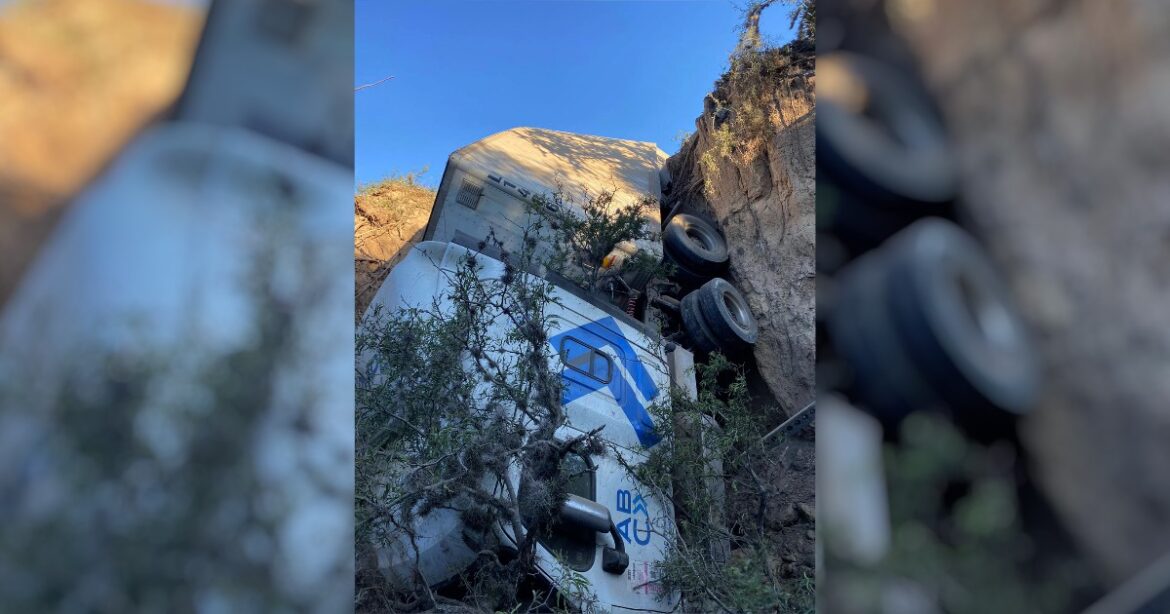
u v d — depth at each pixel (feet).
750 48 36.06
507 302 19.52
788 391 30.58
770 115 35.17
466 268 18.71
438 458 14.98
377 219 39.27
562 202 27.58
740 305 32.19
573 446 16.40
